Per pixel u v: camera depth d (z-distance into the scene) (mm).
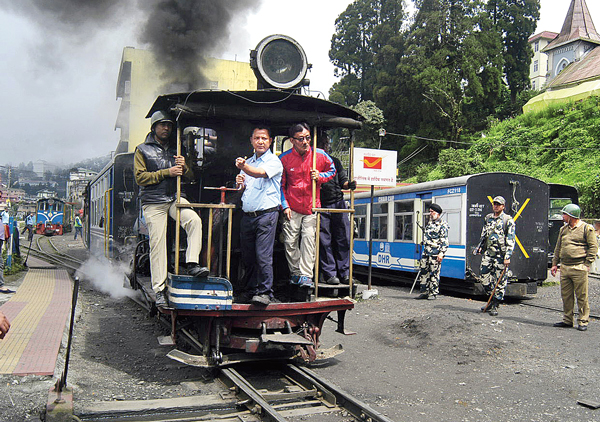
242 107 5648
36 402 4480
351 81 47219
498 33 40031
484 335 7297
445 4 38125
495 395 5180
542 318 8750
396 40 41062
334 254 6348
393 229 13570
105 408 4457
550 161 28766
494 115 41969
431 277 10672
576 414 4668
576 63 37625
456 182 11062
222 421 4344
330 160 5926
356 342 7445
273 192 5473
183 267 6078
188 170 5770
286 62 5863
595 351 6742
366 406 4430
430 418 4543
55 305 8977
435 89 36469
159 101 5625
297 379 5461
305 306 5625
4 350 5816
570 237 7938
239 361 5449
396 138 43156
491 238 8867
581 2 44000
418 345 7133
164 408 4508
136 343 7277
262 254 5430
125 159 13281
